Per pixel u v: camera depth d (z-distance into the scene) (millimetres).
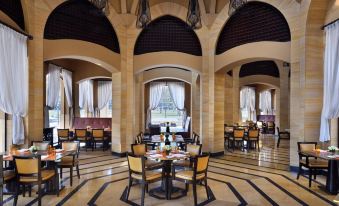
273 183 5637
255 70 15328
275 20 7168
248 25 7734
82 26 7652
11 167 5199
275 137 14773
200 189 5246
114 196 4785
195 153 5820
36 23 6613
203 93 8734
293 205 4395
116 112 8750
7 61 5445
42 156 4934
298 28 6562
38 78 6652
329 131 6113
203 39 8688
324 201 4574
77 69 12430
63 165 5402
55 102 10250
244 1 5355
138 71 8852
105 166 7160
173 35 8820
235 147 10805
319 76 6348
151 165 5461
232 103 13047
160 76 13188
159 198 4711
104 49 8117
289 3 6734
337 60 5676
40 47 6676
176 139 7656
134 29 8711
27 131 6301
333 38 5766
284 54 6945
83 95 12992
